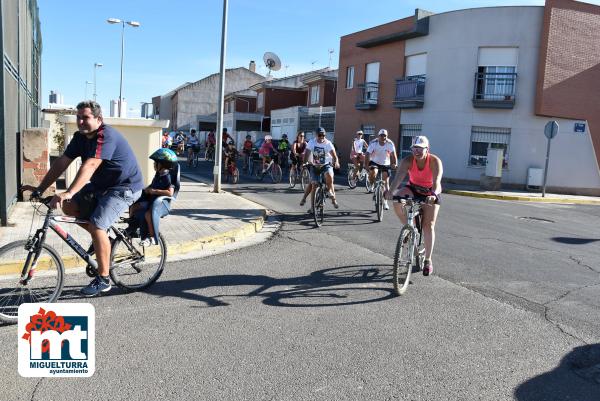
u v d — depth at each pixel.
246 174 22.50
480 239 9.48
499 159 20.81
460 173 23.39
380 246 8.31
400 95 26.00
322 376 3.76
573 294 6.11
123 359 3.88
